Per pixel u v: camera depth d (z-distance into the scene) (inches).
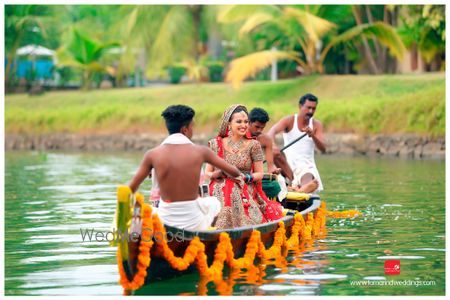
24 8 1549.0
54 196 584.7
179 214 306.0
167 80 1831.9
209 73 1592.0
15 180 718.5
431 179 684.1
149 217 282.8
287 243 362.6
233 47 1537.9
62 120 1332.4
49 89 1651.1
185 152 306.7
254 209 355.6
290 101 1240.2
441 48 1164.5
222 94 1326.3
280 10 1256.8
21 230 424.8
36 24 1593.3
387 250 361.7
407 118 1026.1
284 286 293.7
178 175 304.7
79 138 1304.1
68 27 1601.9
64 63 1502.2
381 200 539.5
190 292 284.5
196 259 305.4
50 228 430.6
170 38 1396.4
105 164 921.5
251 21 1233.4
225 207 347.3
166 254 289.4
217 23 1449.3
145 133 1252.5
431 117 1001.5
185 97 1342.3
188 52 1483.8
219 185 352.8
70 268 329.7
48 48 1622.8
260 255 336.2
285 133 480.7
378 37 1194.6
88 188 643.5
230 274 311.6
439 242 381.4
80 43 1482.5
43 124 1346.0
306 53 1312.7
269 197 391.9
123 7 1493.6
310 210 401.1
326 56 1392.7
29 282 306.2
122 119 1282.0
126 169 842.2
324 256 347.6
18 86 1616.6
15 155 1129.4
